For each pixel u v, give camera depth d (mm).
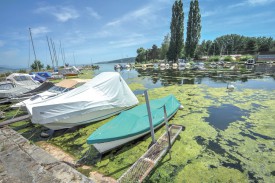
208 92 14422
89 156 5859
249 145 6121
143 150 6000
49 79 27219
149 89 16953
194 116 8984
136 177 4277
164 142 5871
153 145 5559
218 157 5488
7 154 5684
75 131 7801
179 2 49500
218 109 10031
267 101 11180
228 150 5859
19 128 8656
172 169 4973
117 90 9031
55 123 7340
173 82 21141
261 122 7961
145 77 27828
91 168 5207
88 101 7871
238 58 56812
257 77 23359
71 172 4691
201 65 39781
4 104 13305
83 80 11625
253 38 87750
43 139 7328
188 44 51688
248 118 8508
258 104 10617
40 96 10461
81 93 8328
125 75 32531
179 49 51906
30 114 7844
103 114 8570
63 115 7316
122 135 5867
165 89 16344
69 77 30438
